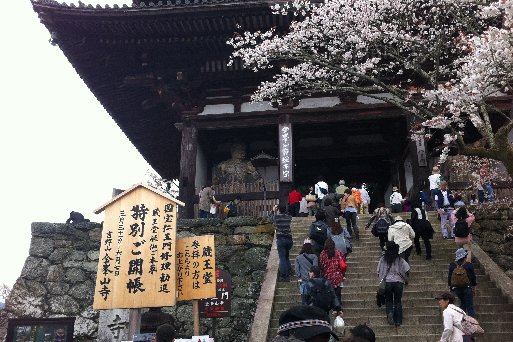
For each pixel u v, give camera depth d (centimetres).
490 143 1098
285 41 1645
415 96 1877
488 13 1004
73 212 1498
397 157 2409
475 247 1312
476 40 1084
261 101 2081
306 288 786
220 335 1239
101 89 2198
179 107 2117
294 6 1683
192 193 1994
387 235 1196
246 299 1288
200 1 1848
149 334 756
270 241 1385
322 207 1405
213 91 2125
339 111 2036
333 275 904
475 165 1875
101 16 1770
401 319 957
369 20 1484
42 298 1325
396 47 1642
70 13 1758
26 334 949
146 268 895
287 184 1955
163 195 956
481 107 1202
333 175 2742
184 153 2048
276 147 2417
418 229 1262
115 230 930
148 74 2031
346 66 1580
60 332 959
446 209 1421
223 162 2230
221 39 1920
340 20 1577
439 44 1418
